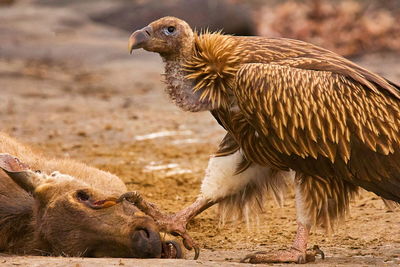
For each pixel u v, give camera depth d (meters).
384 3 49.56
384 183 12.38
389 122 12.31
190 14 51.28
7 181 12.85
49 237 11.57
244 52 12.79
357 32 43.94
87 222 11.30
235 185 13.37
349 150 12.27
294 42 13.06
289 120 12.22
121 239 10.98
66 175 12.43
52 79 37.16
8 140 15.38
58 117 27.22
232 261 12.48
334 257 12.67
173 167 20.33
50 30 51.38
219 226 14.95
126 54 44.69
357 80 12.36
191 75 12.95
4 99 30.94
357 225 14.89
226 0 51.41
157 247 10.94
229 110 12.91
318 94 12.22
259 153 12.80
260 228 15.22
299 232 12.39
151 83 35.81
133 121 26.33
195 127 25.28
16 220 12.31
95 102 30.89
